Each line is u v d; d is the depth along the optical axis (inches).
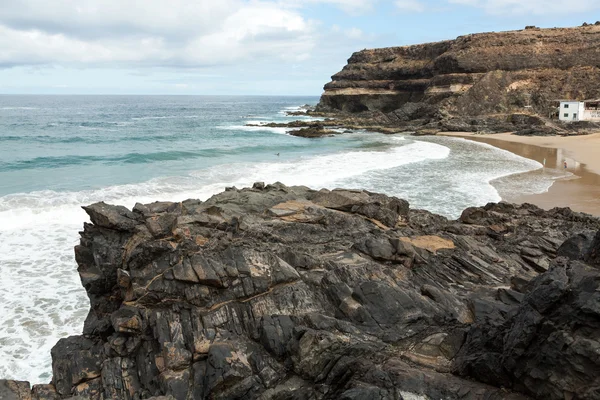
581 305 271.1
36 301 604.4
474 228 677.9
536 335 286.5
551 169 1565.0
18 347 514.0
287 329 390.6
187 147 2000.5
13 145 1919.3
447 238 609.9
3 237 800.3
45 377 471.5
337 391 337.1
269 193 699.4
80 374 415.5
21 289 631.2
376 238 556.7
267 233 532.4
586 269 308.0
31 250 754.2
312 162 1621.6
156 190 1120.2
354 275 461.1
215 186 1185.4
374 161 1691.7
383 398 302.7
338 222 613.9
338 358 355.3
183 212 554.9
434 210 1017.5
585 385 257.6
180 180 1242.6
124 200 1024.9
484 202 1088.2
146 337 415.5
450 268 531.8
